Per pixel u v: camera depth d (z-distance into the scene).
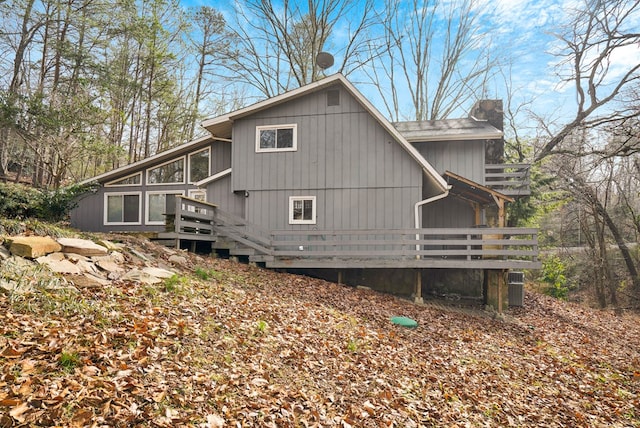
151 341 4.23
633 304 17.36
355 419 4.11
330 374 5.07
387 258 12.79
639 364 8.76
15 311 4.10
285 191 13.76
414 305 11.16
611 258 19.61
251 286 9.06
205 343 4.71
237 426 3.31
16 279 4.73
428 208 15.65
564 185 17.09
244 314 6.28
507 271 13.15
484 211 15.54
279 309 7.24
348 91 13.58
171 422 3.07
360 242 11.55
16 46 19.69
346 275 13.16
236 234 12.99
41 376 3.12
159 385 3.51
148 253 8.90
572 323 12.70
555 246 23.25
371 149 13.37
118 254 7.38
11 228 6.57
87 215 17.34
